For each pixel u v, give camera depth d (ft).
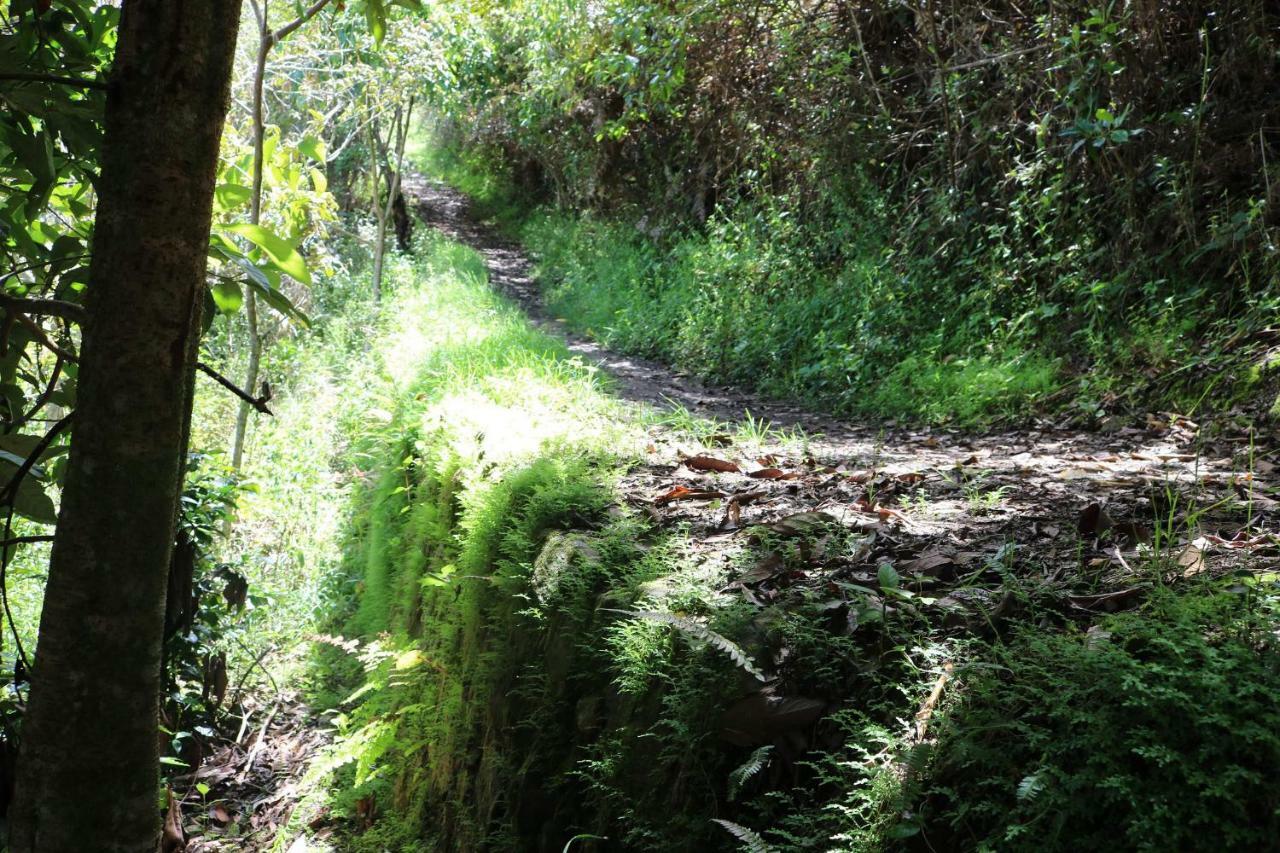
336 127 50.60
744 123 43.29
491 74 61.11
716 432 19.52
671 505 13.16
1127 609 7.99
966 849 6.13
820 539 10.58
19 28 7.81
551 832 9.75
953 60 32.24
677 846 7.71
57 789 5.53
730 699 8.00
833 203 37.32
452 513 16.83
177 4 5.33
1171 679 6.05
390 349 35.01
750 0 38.27
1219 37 25.22
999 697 6.65
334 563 24.73
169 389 5.55
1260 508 11.40
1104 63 25.40
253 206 18.88
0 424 8.26
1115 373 22.47
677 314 41.52
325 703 18.65
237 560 22.52
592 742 9.70
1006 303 27.84
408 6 9.45
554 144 66.69
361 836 14.05
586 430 17.65
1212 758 5.73
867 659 7.80
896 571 9.30
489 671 12.33
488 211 86.84
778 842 7.22
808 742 7.57
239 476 19.57
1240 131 24.35
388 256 52.39
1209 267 23.02
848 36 37.29
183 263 5.50
